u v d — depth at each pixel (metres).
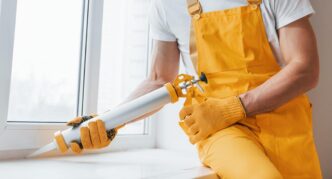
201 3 0.93
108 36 1.39
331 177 1.42
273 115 0.84
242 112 0.81
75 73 1.22
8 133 0.93
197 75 0.96
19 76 1.05
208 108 0.82
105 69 1.37
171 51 1.11
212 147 0.82
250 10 0.88
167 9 1.00
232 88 0.88
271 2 0.86
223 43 0.89
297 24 0.85
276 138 0.82
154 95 0.82
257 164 0.69
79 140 0.86
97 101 1.22
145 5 1.53
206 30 0.90
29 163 0.90
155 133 1.50
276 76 0.82
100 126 0.83
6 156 0.94
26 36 1.07
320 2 1.42
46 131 1.03
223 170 0.76
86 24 1.20
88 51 1.18
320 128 1.39
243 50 0.87
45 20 1.13
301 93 0.82
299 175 0.81
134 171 0.82
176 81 0.85
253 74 0.87
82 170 0.82
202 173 0.81
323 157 1.40
